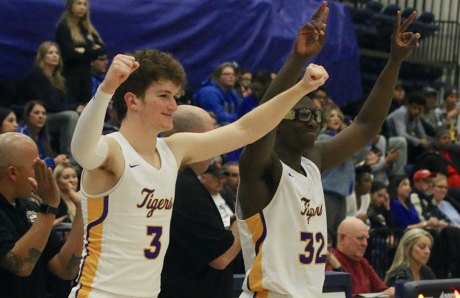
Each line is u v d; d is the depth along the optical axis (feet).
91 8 48.96
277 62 57.36
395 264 37.22
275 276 20.22
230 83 49.70
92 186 16.29
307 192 20.77
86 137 15.28
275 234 20.42
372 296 31.89
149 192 16.42
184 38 52.65
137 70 16.51
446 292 27.76
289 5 59.06
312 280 20.70
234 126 17.78
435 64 76.38
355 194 48.26
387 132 61.00
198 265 21.04
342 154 22.82
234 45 55.11
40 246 19.76
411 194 50.65
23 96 44.47
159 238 16.66
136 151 16.60
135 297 16.40
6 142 20.61
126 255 16.30
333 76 61.41
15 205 21.16
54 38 47.55
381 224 46.01
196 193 21.12
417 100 61.98
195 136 17.56
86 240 16.57
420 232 37.19
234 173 38.75
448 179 58.13
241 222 20.89
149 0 51.34
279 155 21.01
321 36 19.34
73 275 21.26
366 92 71.61
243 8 55.52
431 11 78.43
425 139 61.11
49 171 19.70
